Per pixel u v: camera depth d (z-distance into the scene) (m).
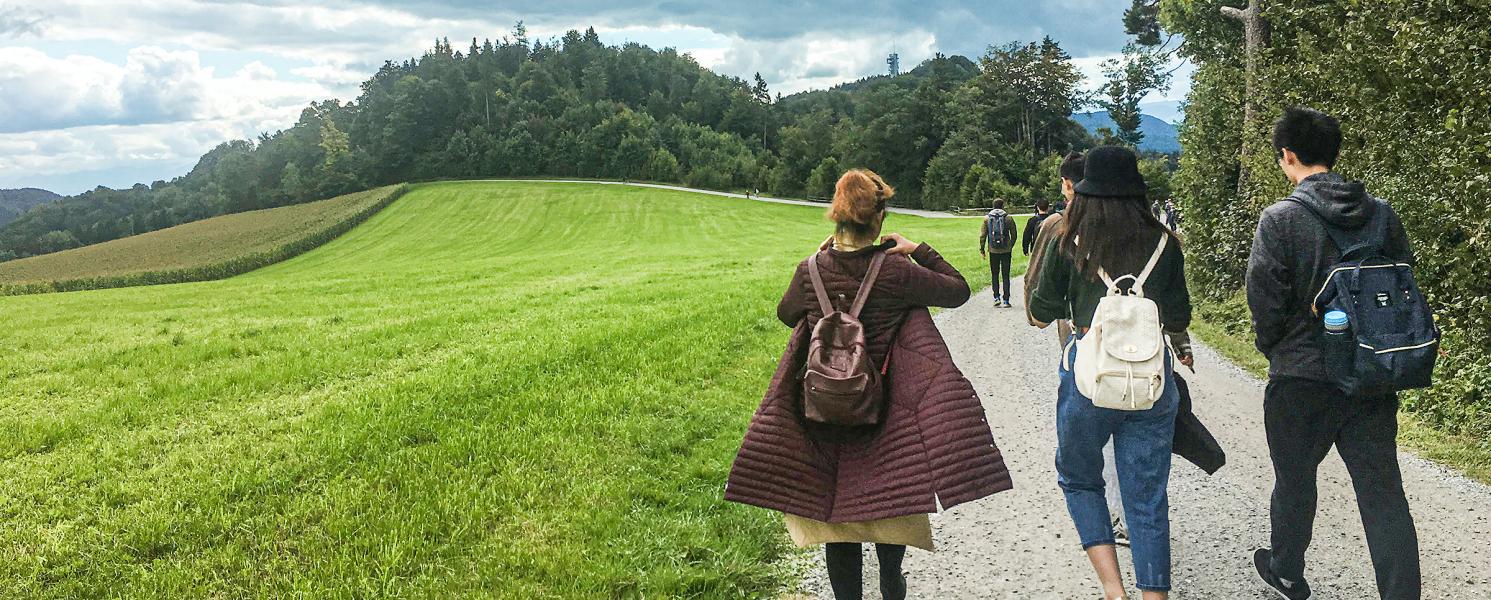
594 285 18.17
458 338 10.54
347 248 75.38
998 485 2.83
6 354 10.46
